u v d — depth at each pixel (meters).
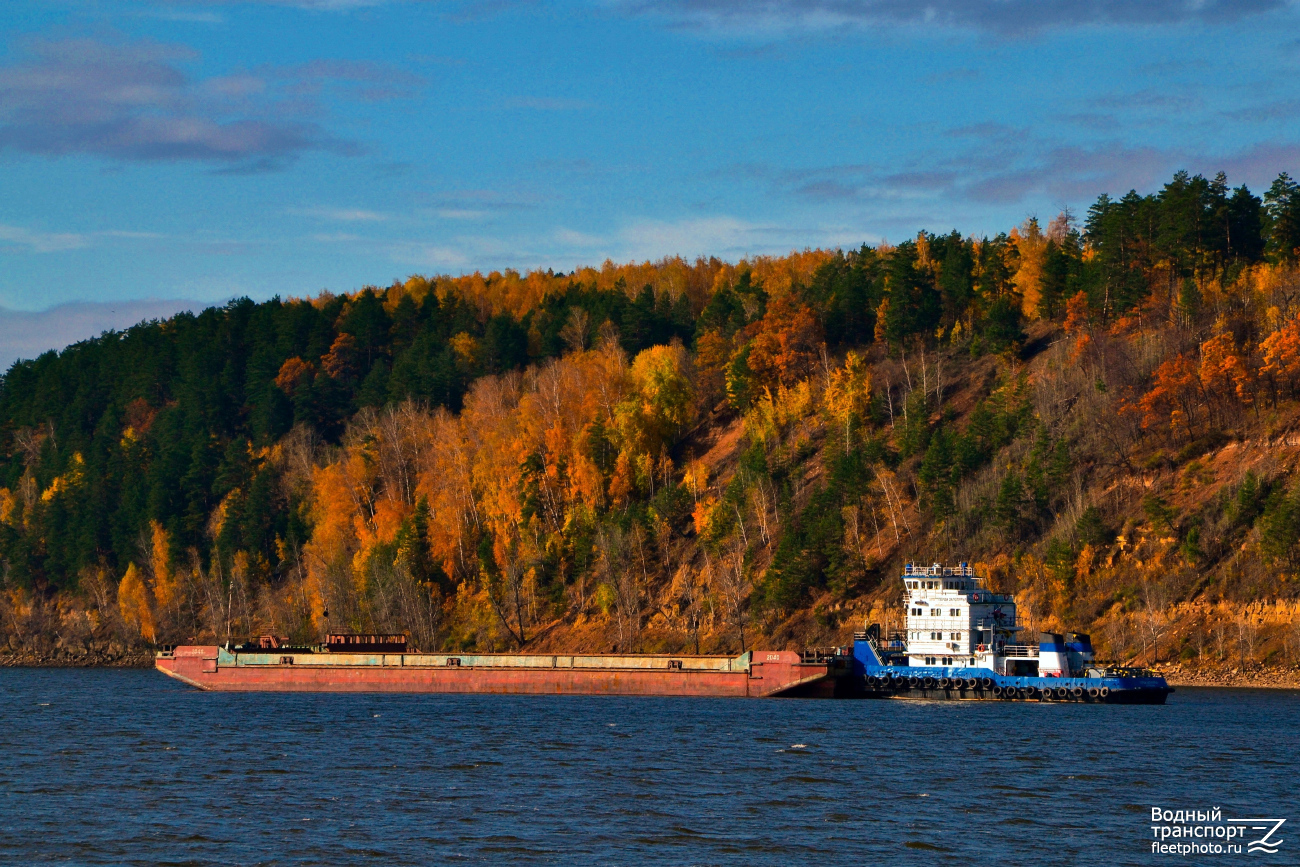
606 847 138.88
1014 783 175.25
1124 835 145.50
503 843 140.62
